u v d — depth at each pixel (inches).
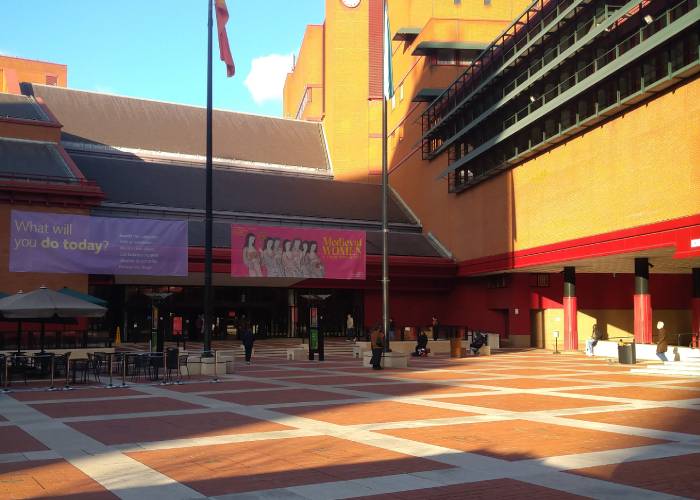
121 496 281.7
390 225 2279.8
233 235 1572.3
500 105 1664.6
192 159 2576.3
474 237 1916.8
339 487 297.4
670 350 1213.7
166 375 874.8
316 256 1643.7
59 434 436.1
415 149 2370.8
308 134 3006.9
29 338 1160.8
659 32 1105.4
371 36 2888.8
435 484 303.1
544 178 1547.7
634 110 1240.2
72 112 2571.4
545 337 1845.5
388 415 520.4
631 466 340.5
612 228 1300.4
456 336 1626.5
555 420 494.9
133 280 1859.0
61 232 1296.8
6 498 279.1
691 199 1096.2
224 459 356.8
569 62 1437.0
